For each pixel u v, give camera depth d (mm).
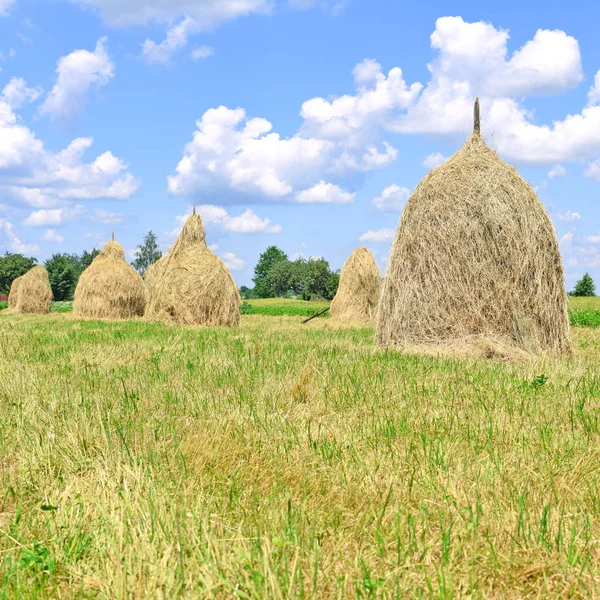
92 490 3912
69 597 2799
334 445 4730
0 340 13008
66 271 110750
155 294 23922
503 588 2906
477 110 12453
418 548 3207
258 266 155000
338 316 27812
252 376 7816
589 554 3064
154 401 6465
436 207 11508
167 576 2793
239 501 3746
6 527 3477
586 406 6184
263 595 2672
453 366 8750
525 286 11000
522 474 4168
